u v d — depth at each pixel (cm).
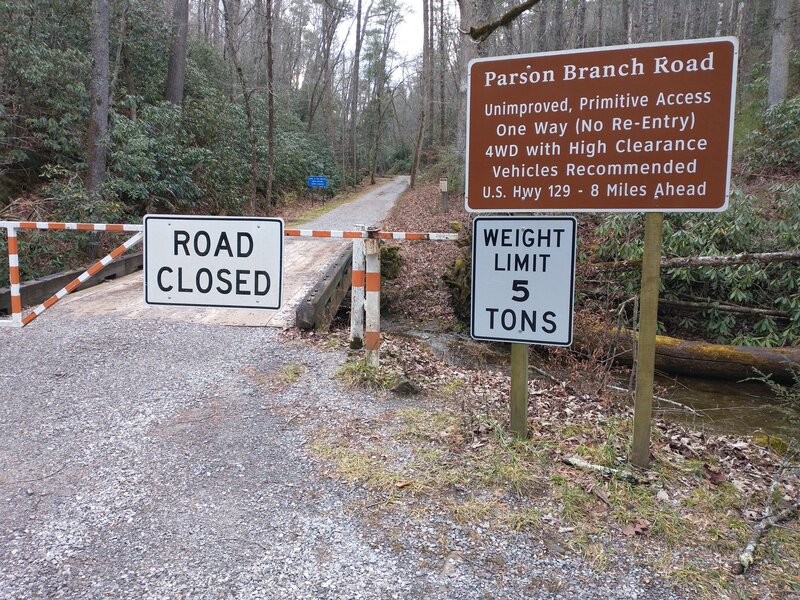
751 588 236
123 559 253
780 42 1470
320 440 371
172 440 373
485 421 389
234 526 278
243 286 427
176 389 467
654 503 296
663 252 905
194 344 589
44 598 228
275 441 372
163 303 434
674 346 750
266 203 2214
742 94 1847
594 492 305
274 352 568
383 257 1203
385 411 424
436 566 248
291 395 457
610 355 687
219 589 234
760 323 848
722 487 320
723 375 731
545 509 292
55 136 1259
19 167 1243
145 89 1730
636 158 305
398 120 6247
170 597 229
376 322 504
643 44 297
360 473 326
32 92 1250
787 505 305
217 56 2458
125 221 1254
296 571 245
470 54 1187
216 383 482
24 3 1247
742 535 272
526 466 333
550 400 494
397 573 243
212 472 331
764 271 847
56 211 1051
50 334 610
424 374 539
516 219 336
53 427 392
